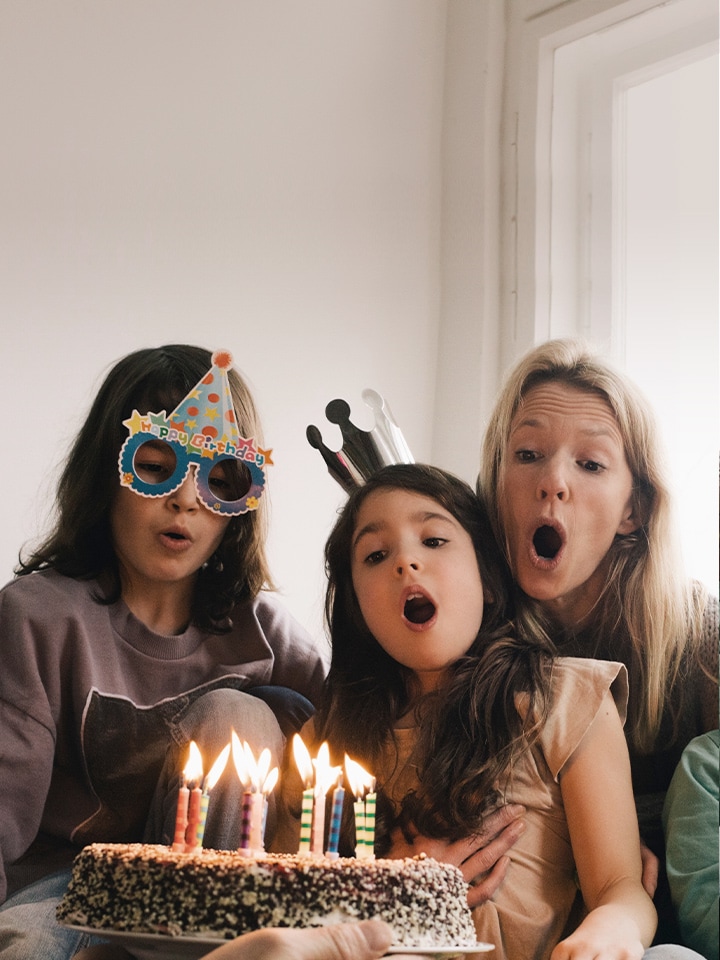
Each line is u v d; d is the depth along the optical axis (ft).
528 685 3.27
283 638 4.11
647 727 3.59
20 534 4.35
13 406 4.40
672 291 5.21
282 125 5.20
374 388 5.36
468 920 2.52
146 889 2.30
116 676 3.72
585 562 3.74
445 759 3.20
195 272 4.88
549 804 3.17
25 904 3.18
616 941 2.72
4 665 3.55
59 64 4.64
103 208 4.68
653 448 3.84
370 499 3.57
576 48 5.48
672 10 5.10
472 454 5.36
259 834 2.61
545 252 5.37
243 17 5.13
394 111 5.58
